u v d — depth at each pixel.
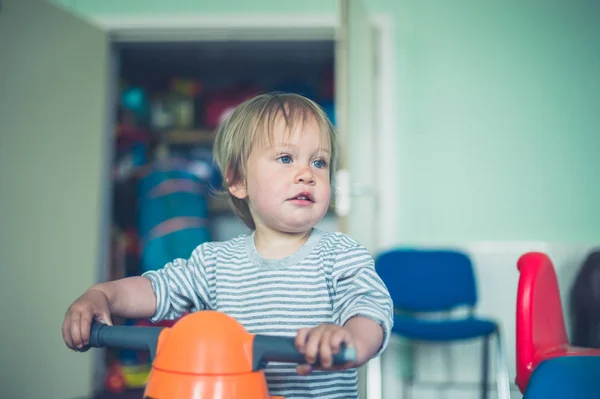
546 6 2.93
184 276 0.83
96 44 2.84
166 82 4.08
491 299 2.77
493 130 2.89
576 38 2.91
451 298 2.52
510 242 2.82
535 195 2.85
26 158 2.36
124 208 3.48
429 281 2.54
